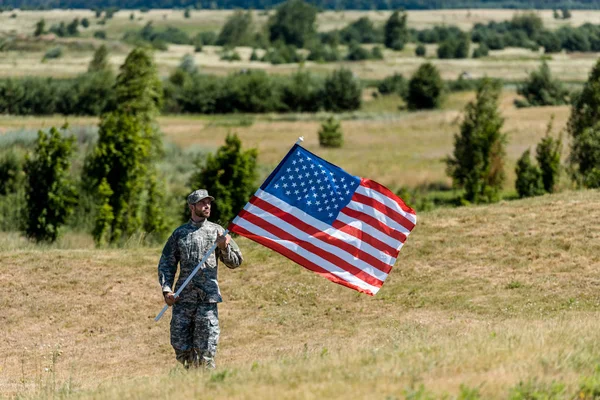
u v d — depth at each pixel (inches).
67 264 1812.3
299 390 767.7
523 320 1402.6
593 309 1503.4
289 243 1093.1
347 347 1250.6
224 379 877.8
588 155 3762.3
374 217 1111.0
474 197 4101.9
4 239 2479.1
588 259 1738.4
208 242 1040.8
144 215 2923.2
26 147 4916.3
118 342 1503.4
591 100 3769.7
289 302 1658.5
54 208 2785.4
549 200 2166.6
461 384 722.2
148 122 4522.6
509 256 1788.9
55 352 1412.4
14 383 1261.1
